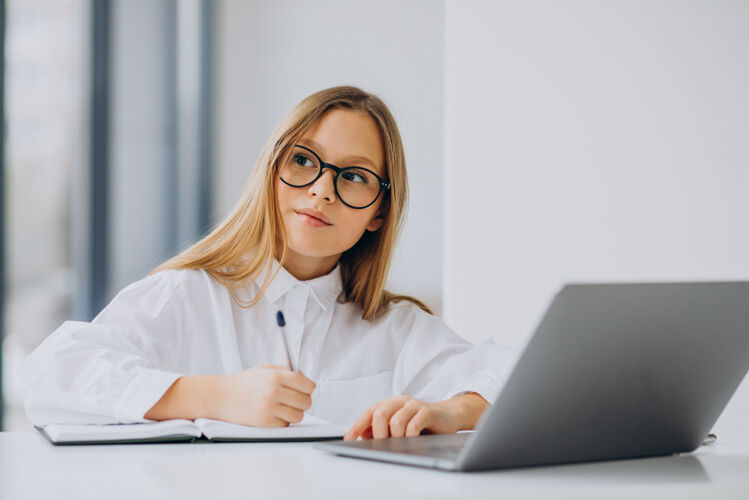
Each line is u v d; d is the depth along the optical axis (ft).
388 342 4.27
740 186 6.33
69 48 10.19
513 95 7.02
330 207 3.82
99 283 10.37
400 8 11.05
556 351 1.82
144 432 2.36
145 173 10.86
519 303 6.99
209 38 11.27
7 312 9.53
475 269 7.11
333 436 2.58
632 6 6.66
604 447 2.09
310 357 4.05
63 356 2.92
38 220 9.80
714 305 2.09
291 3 11.33
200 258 4.06
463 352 4.20
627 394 2.05
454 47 7.18
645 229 6.62
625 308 1.90
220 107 11.38
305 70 11.29
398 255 10.45
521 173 7.00
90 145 10.32
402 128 10.89
